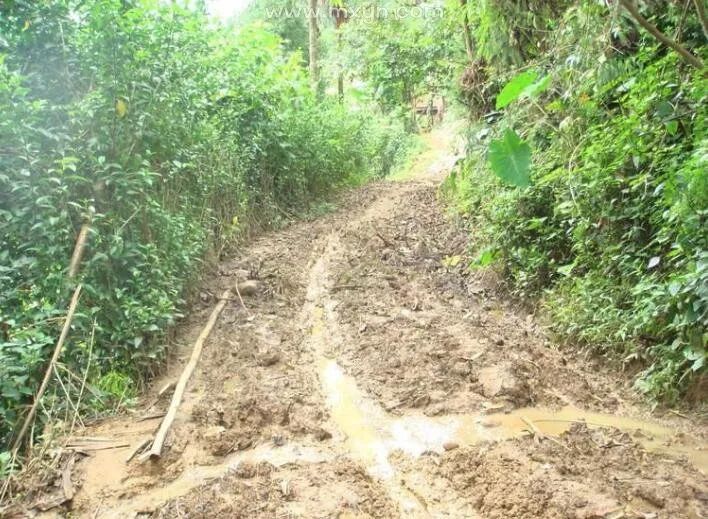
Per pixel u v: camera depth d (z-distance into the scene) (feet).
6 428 13.38
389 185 50.96
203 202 25.45
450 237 30.42
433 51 41.39
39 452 12.71
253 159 33.81
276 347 18.51
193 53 26.58
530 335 19.07
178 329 19.58
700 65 9.13
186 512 10.73
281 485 11.39
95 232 15.99
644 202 16.66
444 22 35.40
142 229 18.35
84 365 15.11
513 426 13.83
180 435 13.51
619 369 16.17
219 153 27.96
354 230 33.68
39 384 14.26
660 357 15.05
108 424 14.25
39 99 18.08
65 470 12.31
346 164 50.60
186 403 15.14
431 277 25.35
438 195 41.01
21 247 15.66
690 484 11.23
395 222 35.27
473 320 20.27
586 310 17.44
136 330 16.31
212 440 13.16
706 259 13.05
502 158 8.12
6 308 14.78
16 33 18.04
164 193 21.63
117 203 17.92
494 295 22.80
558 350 17.95
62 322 14.82
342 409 14.87
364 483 11.55
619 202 17.60
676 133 16.26
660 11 18.03
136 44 19.15
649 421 14.06
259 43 36.40
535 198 21.53
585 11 16.97
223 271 25.25
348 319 20.79
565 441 12.93
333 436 13.56
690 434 13.29
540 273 20.92
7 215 15.16
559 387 15.69
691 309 13.38
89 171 17.65
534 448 12.62
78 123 17.58
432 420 14.17
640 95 16.83
